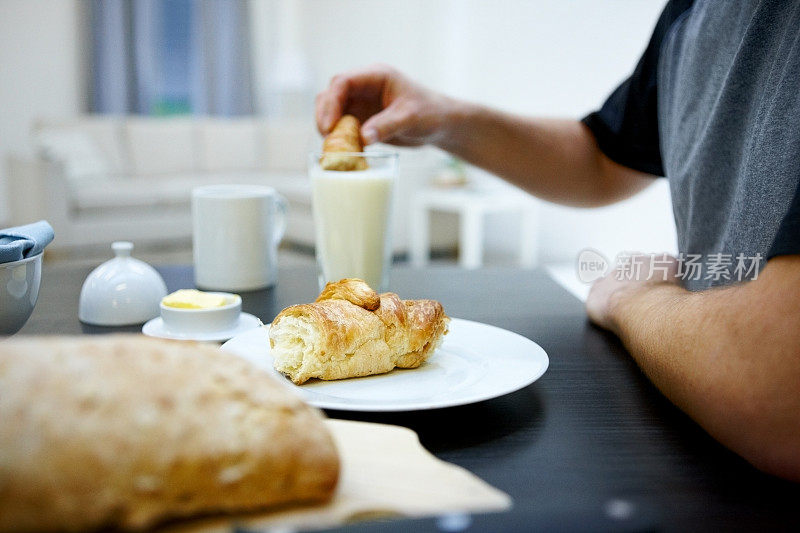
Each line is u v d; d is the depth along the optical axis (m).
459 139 1.03
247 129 4.43
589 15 3.61
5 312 0.70
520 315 0.87
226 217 0.96
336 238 0.89
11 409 0.36
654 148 1.03
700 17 0.87
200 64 5.20
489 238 4.25
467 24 4.27
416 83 0.99
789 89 0.70
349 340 0.65
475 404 0.64
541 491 0.52
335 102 0.95
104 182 3.77
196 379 0.41
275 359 0.67
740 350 0.56
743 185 0.74
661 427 0.61
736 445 0.56
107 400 0.37
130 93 4.90
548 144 1.05
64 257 3.37
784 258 0.56
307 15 5.39
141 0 4.86
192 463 0.38
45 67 4.66
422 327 0.68
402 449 0.52
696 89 0.86
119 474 0.36
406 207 3.72
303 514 0.42
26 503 0.35
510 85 4.07
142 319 0.84
